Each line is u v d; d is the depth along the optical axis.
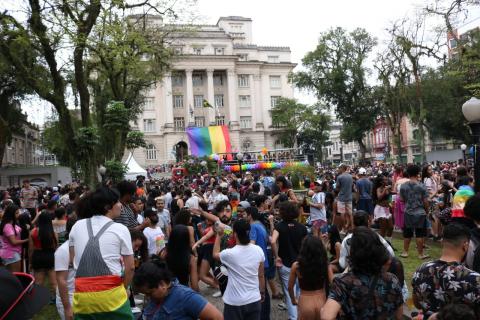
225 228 6.99
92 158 15.66
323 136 67.88
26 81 14.81
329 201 13.65
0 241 8.40
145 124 66.38
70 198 12.94
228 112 69.69
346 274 3.32
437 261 3.65
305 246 4.32
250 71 72.00
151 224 7.57
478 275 3.42
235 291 4.89
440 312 2.64
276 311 7.10
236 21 76.06
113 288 3.67
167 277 3.34
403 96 37.41
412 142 62.81
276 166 42.12
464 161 25.06
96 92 25.22
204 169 38.72
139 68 21.45
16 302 2.03
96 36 16.52
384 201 11.06
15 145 55.56
